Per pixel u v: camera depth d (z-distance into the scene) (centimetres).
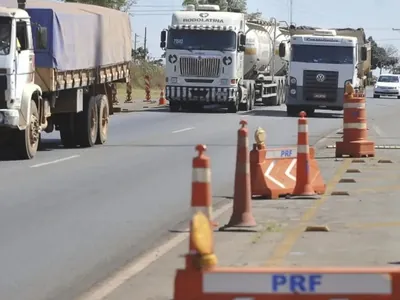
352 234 3275
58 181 4859
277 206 3966
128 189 4578
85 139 6994
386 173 5166
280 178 4256
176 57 12350
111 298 2397
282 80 15950
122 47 8150
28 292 2486
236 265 2717
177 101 12650
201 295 1609
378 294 1563
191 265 1620
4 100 5628
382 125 9994
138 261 2888
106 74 7531
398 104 16650
